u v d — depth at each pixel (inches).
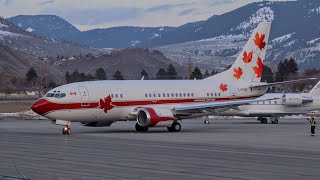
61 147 1989.4
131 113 2847.0
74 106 2679.6
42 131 2933.1
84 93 2711.6
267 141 2272.4
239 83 3238.2
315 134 2711.6
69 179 1246.3
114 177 1282.0
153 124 2792.8
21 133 2763.3
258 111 3779.5
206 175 1315.2
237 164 1510.8
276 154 1761.8
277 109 3858.3
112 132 2834.6
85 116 2728.8
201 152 1818.4
